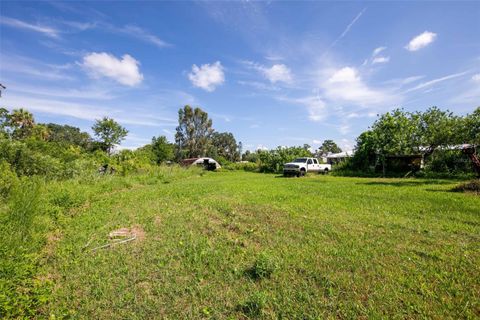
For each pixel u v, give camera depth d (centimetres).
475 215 633
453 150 1560
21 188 641
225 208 743
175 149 5462
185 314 275
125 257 421
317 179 1784
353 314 268
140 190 1208
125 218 671
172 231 552
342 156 3453
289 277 346
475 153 1442
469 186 998
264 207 747
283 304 287
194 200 897
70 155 1714
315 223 582
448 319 257
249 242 479
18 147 1144
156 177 1738
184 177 2117
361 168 2377
